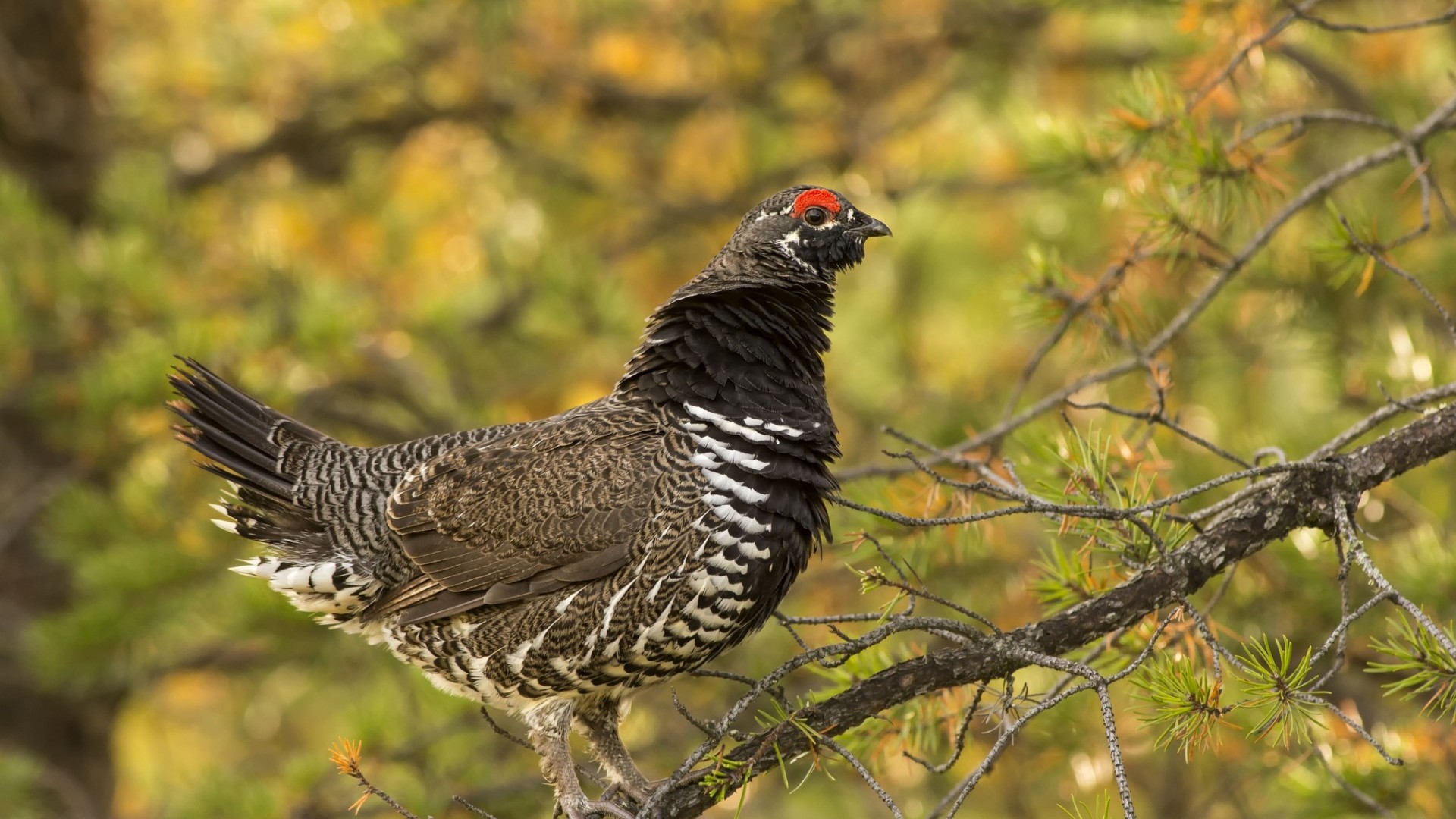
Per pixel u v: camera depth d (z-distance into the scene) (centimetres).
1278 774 894
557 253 1277
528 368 1357
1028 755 1088
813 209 767
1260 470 570
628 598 670
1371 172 1191
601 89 1432
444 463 720
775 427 681
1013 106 1240
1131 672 549
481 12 1341
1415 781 769
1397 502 1023
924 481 798
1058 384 1323
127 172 1250
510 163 1603
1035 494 664
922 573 824
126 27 1526
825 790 1336
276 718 1588
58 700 1459
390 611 723
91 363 1057
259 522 782
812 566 1181
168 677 1492
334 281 1243
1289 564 923
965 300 1595
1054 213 1411
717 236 1563
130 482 1066
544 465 692
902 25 1400
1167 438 1100
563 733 707
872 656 698
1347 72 1216
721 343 705
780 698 603
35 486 1363
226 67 1461
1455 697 531
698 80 1481
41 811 1277
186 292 1159
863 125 1447
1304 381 1355
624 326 1234
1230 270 784
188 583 1063
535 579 683
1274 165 821
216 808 1012
